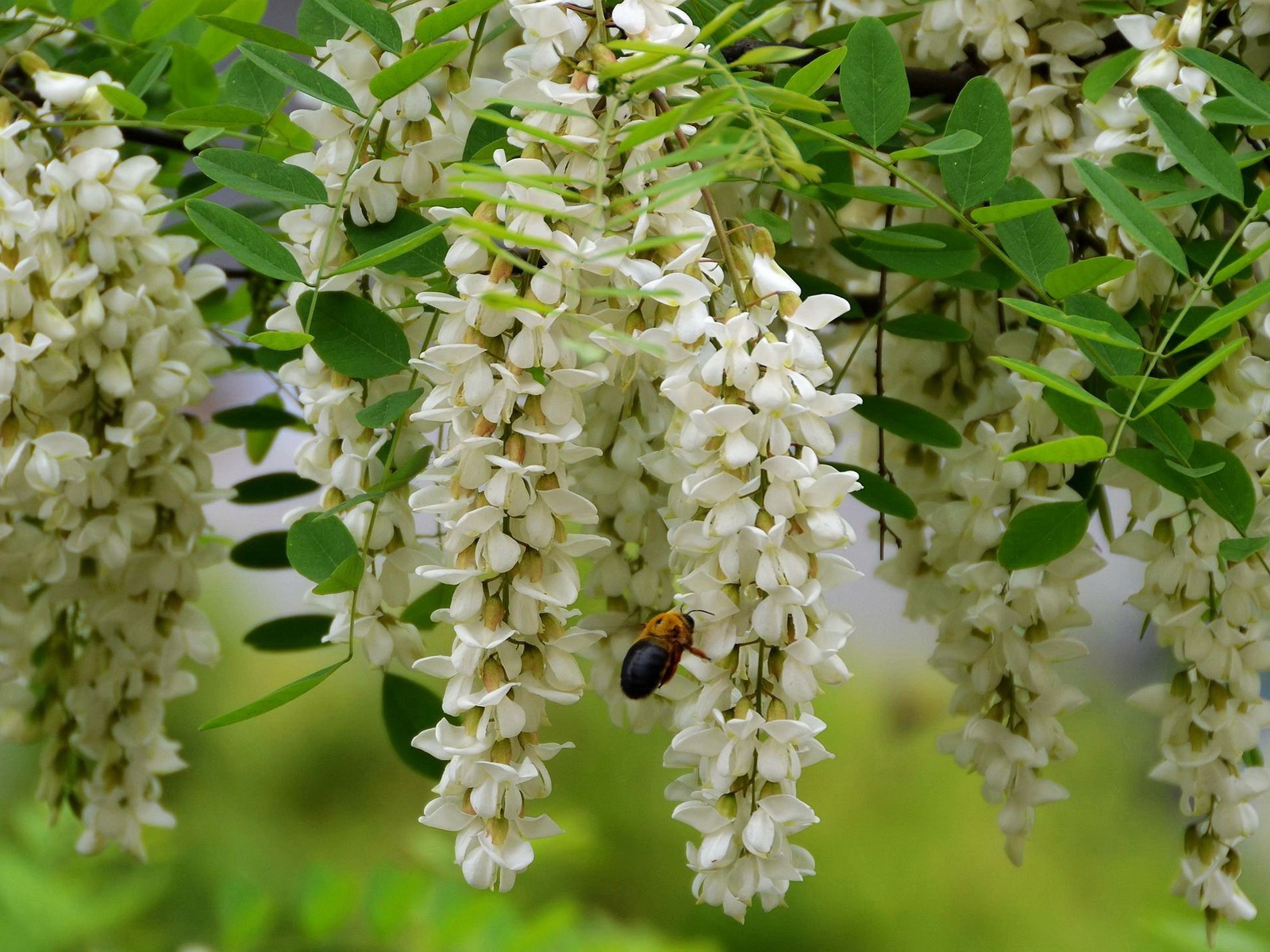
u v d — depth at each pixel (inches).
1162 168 45.8
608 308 43.2
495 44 50.2
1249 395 45.8
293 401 50.7
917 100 47.7
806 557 42.8
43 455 46.2
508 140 43.6
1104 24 47.1
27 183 46.1
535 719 43.3
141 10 49.2
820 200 46.3
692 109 41.7
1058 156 46.8
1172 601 46.3
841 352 49.9
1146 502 46.4
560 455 43.0
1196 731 46.4
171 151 50.2
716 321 42.7
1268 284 43.3
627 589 46.7
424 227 45.1
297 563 45.0
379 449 45.5
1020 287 47.6
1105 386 46.1
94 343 46.9
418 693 48.3
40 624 48.8
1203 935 49.9
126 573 48.4
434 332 45.6
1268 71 46.4
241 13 48.4
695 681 45.4
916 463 49.3
